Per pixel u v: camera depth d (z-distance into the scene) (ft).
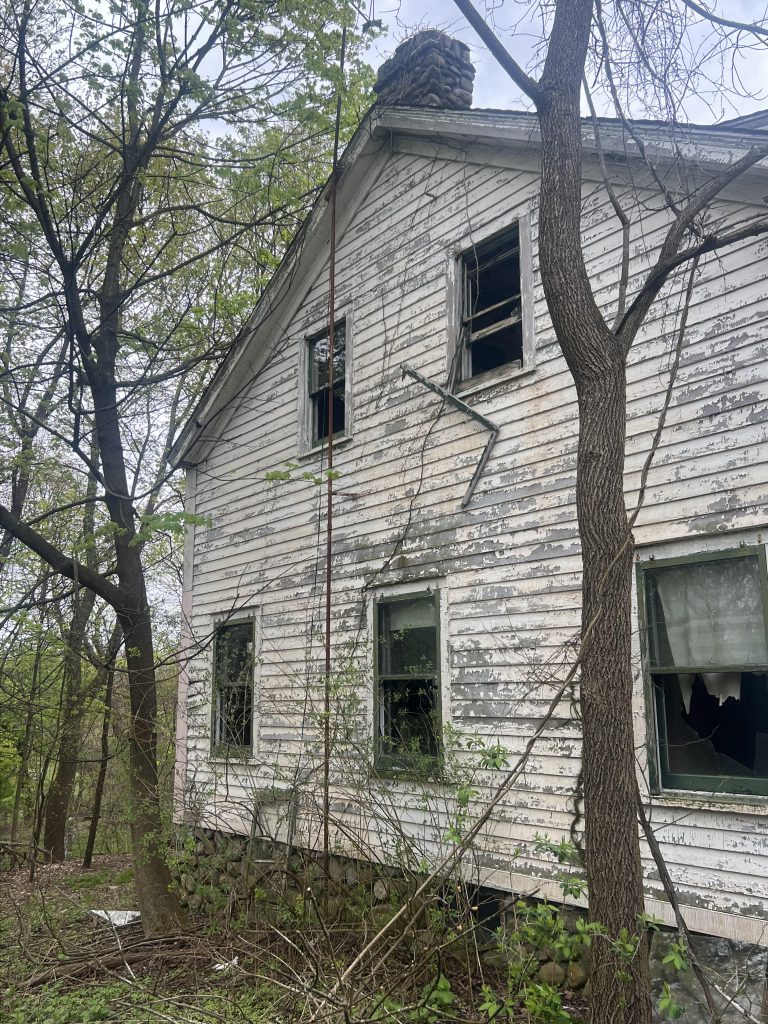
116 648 38.91
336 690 26.63
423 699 25.45
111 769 48.80
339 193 31.71
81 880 42.11
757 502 17.37
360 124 30.01
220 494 37.78
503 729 22.02
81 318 29.43
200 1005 19.27
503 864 21.11
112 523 30.89
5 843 33.14
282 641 31.96
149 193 37.52
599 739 11.45
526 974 14.35
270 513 34.12
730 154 18.22
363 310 30.60
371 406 29.32
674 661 18.53
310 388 33.68
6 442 34.32
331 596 29.66
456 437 25.45
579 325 12.73
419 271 28.22
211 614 36.86
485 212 25.90
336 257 32.58
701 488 18.43
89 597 41.83
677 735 18.30
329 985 16.40
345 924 21.45
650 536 19.16
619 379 12.68
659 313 19.97
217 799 33.01
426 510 26.08
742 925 16.11
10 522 30.35
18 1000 21.59
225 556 36.63
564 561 21.31
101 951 25.39
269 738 31.55
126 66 26.40
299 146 36.01
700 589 18.35
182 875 31.19
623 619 11.77
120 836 57.16
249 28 26.07
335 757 26.45
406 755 24.41
